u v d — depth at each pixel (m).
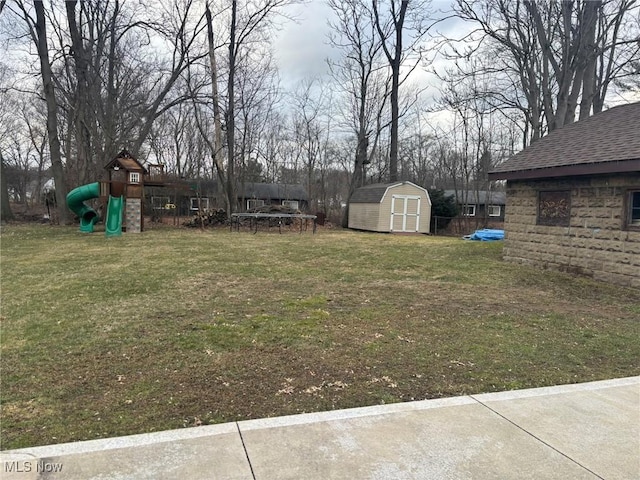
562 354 4.08
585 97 12.81
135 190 17.06
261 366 3.61
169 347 4.02
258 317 5.10
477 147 28.16
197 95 21.22
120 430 2.56
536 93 13.18
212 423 2.67
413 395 3.13
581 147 8.63
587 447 2.47
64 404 2.89
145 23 20.38
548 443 2.50
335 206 34.41
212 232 17.97
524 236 9.68
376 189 22.50
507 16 12.62
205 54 21.52
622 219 7.51
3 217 21.19
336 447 2.41
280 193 34.69
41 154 35.66
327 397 3.06
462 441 2.50
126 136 21.50
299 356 3.85
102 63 21.47
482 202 37.25
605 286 7.42
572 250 8.50
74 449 2.32
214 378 3.35
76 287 6.68
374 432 2.58
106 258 9.84
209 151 30.12
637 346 4.37
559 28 12.08
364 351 4.00
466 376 3.50
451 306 5.89
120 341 4.16
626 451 2.43
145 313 5.20
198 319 4.98
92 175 21.19
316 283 7.38
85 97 20.17
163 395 3.05
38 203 36.28
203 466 2.20
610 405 3.00
